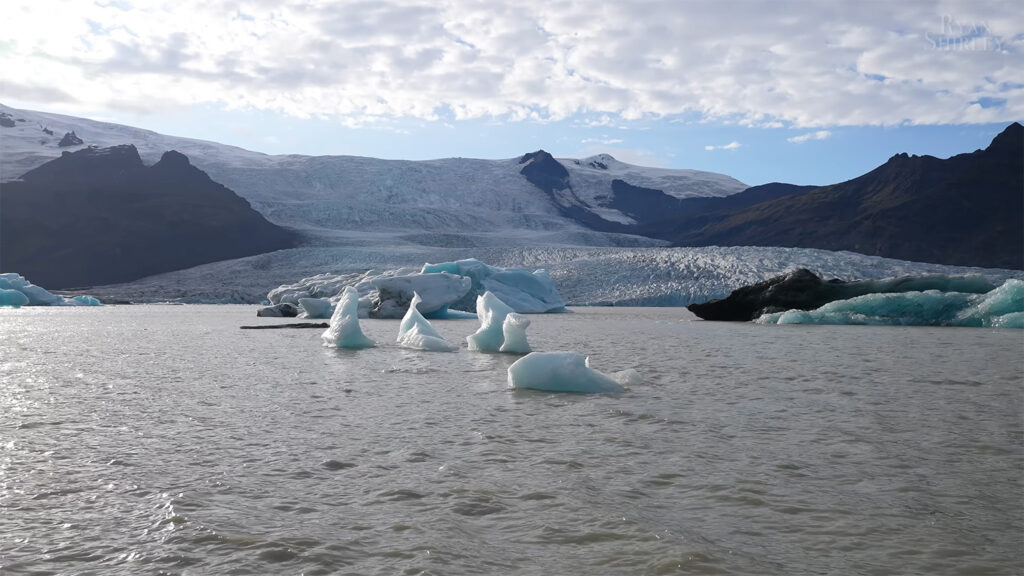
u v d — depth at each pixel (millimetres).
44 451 5363
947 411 7027
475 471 4695
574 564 3086
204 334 21547
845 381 9461
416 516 3758
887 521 3660
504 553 3223
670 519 3699
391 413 6996
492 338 14164
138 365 11977
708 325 27297
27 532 3553
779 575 2955
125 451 5352
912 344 16422
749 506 3918
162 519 3738
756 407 7285
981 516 3738
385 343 16719
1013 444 5469
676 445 5484
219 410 7223
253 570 3043
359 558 3172
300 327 25688
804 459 5012
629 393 8344
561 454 5188
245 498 4113
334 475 4621
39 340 18641
